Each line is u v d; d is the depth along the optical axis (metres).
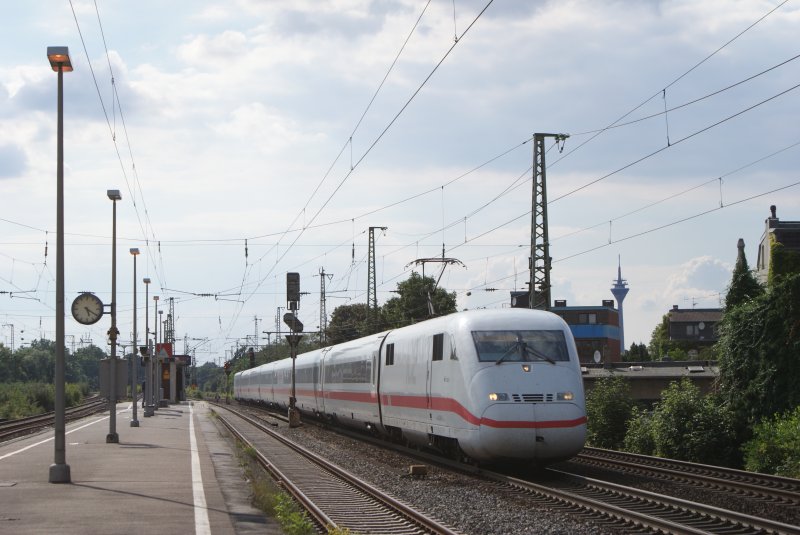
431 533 15.01
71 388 95.31
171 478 20.19
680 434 28.09
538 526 15.26
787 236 58.06
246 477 21.77
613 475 22.59
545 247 36.72
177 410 67.19
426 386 25.81
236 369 135.88
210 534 12.97
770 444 24.42
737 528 14.80
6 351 134.75
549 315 23.64
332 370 41.72
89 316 30.47
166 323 104.38
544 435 21.33
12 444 30.97
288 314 47.16
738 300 32.41
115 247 31.81
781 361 27.02
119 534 12.83
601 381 35.09
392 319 85.38
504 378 21.89
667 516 16.06
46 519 14.14
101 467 22.67
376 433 35.47
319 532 15.30
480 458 22.12
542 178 37.03
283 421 53.81
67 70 19.42
